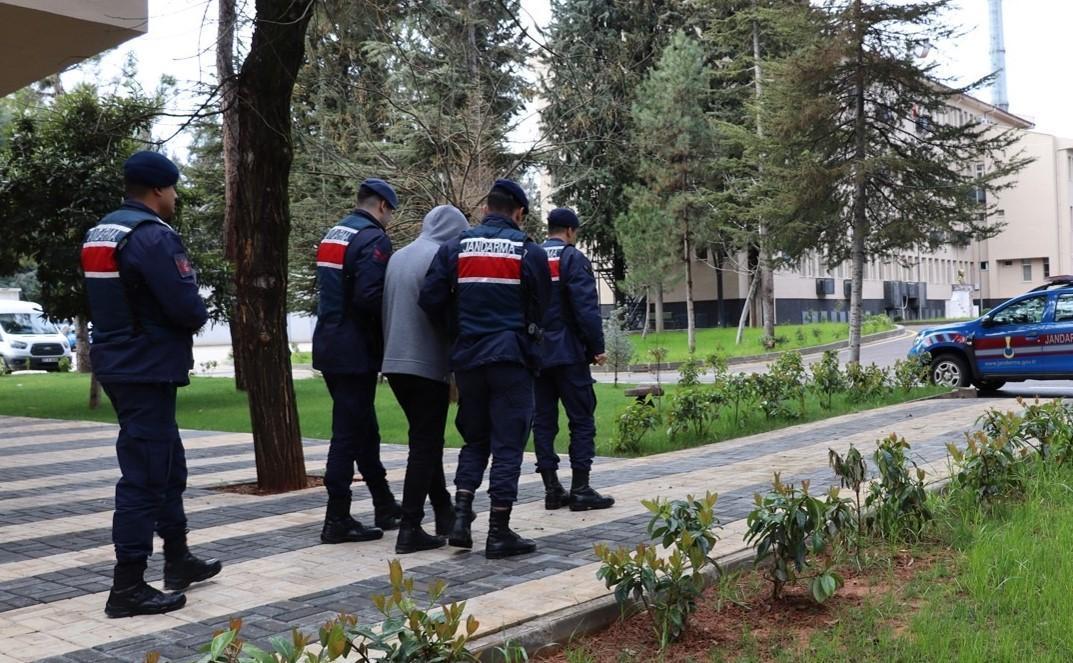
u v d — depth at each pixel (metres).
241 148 8.23
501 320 5.48
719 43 33.50
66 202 16.84
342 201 19.23
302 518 6.95
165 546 4.86
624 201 35.47
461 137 15.42
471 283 5.48
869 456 8.66
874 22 20.03
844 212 21.72
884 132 21.25
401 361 5.61
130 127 8.77
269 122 8.12
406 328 5.67
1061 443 6.91
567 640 4.11
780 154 21.59
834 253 22.39
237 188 8.30
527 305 5.54
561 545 5.73
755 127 31.22
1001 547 4.87
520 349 5.48
